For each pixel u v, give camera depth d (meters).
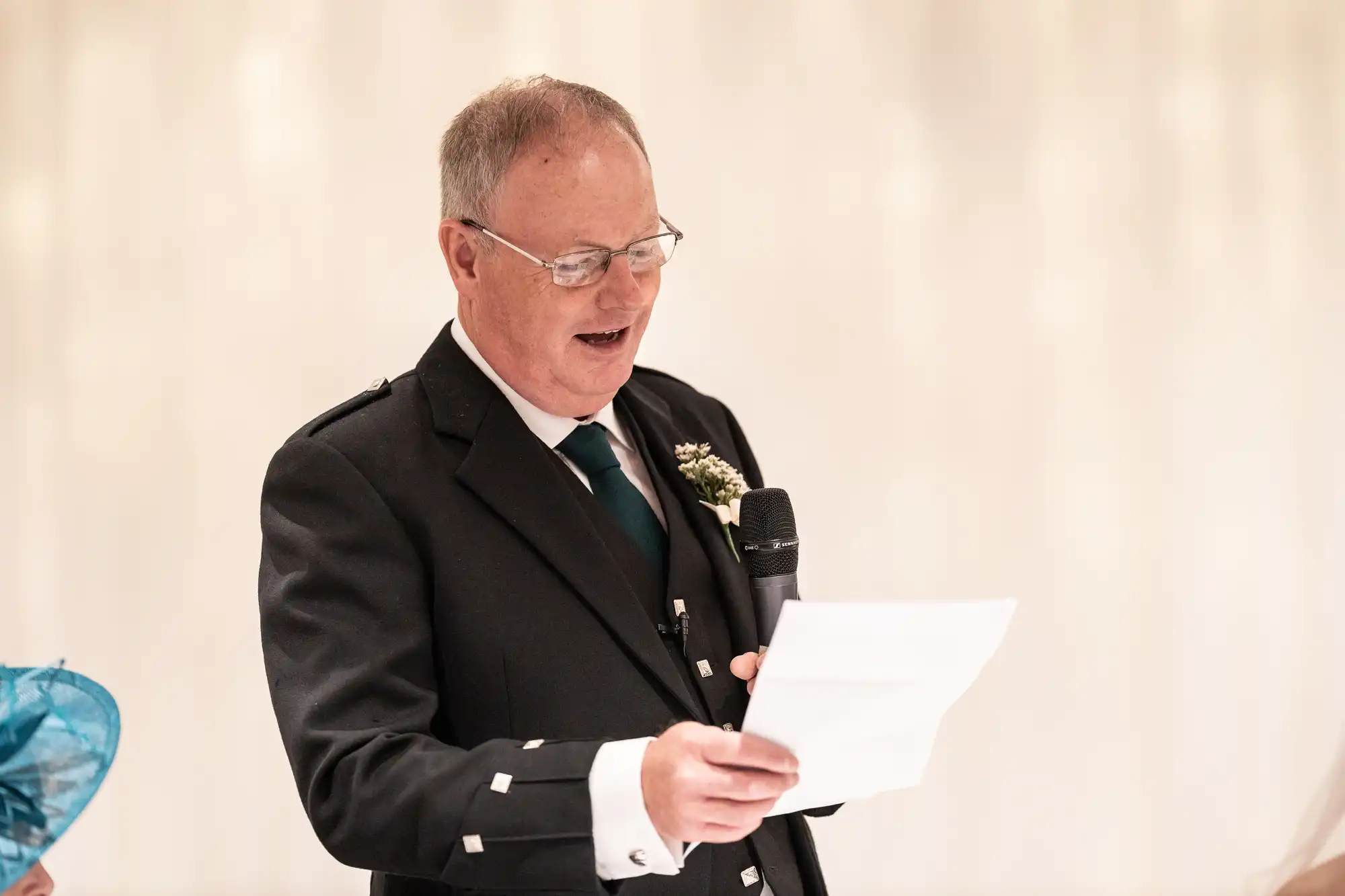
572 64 7.64
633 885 3.23
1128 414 7.77
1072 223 7.77
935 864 7.73
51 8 7.78
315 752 3.09
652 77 7.67
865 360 7.73
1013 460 7.74
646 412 4.02
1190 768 7.73
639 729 3.33
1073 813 7.73
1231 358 7.79
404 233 7.64
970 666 2.81
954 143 7.75
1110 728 7.73
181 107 7.71
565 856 2.83
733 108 7.69
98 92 7.76
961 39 7.75
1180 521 7.78
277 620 3.29
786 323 7.71
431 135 7.63
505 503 3.44
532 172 3.41
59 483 7.76
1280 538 7.79
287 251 7.66
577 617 3.39
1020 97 7.76
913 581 7.73
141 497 7.72
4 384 7.77
